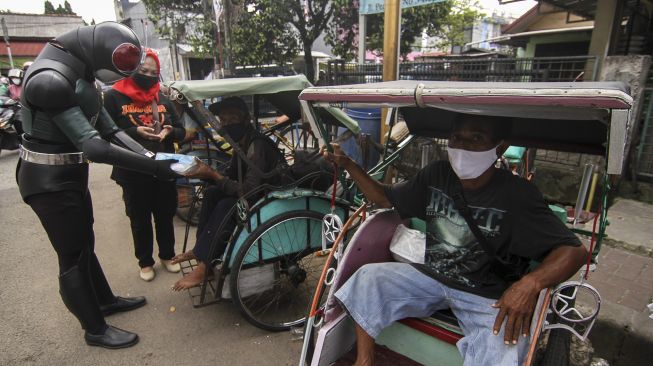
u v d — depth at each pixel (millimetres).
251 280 2711
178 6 9797
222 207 2752
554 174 4746
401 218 2145
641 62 4406
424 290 1809
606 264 3480
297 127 3857
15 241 4203
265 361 2529
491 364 1530
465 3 11531
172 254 3551
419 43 13984
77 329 2816
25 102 2186
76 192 2385
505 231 1694
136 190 3137
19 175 2330
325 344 1861
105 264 3717
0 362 2500
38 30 29656
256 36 8664
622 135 1228
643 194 4672
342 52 9438
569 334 1921
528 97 1301
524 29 12234
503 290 1744
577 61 5125
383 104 1647
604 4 6008
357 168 2135
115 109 3037
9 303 3111
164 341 2705
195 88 2270
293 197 2652
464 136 1664
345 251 1968
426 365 1854
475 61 5750
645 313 2816
